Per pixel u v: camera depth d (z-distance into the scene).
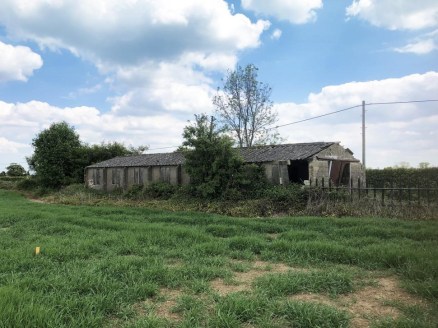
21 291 5.78
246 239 10.61
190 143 22.88
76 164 42.09
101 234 12.05
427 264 7.30
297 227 13.71
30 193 42.16
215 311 5.29
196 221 16.05
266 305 5.47
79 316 5.03
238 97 38.75
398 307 5.64
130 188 30.58
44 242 10.59
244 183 21.58
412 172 27.19
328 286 6.61
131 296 6.02
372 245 9.55
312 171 21.88
